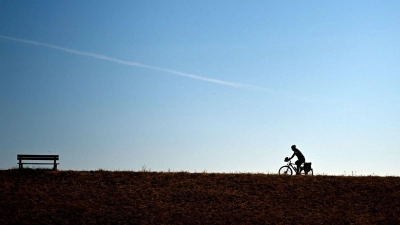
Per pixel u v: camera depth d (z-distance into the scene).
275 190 27.66
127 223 22.98
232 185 28.58
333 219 23.55
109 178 29.45
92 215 23.83
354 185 28.42
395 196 26.58
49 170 30.52
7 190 26.81
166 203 25.64
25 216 23.39
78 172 30.45
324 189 27.81
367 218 23.69
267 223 23.05
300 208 25.08
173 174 30.55
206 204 25.56
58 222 22.91
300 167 31.03
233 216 23.88
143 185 28.36
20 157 30.94
